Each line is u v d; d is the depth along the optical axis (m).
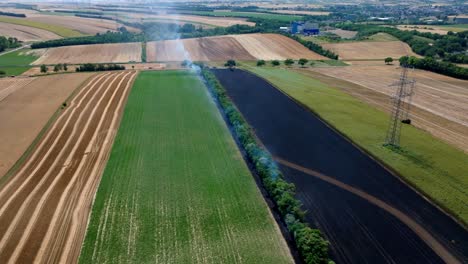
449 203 38.53
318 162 47.69
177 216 36.66
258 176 44.09
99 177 44.03
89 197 40.00
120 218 36.47
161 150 51.06
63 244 33.12
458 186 41.59
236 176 44.12
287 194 37.53
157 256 31.45
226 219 36.16
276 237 33.56
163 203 38.75
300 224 33.56
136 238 33.69
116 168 46.06
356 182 43.03
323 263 29.81
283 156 49.34
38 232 34.72
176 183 42.53
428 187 41.41
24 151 50.84
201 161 47.88
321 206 38.62
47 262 31.12
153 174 44.50
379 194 40.72
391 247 32.88
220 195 40.12
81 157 49.22
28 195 40.53
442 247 33.00
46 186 42.28
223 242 33.00
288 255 31.36
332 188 41.81
